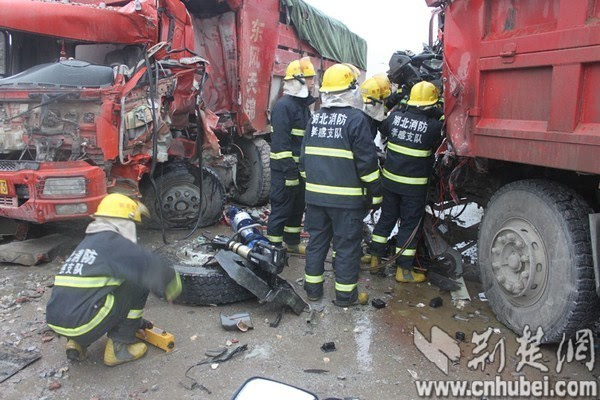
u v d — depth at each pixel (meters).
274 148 4.73
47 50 5.56
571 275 3.07
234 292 4.00
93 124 4.53
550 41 2.96
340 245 3.95
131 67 5.59
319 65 9.36
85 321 2.83
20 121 4.52
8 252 4.69
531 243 3.36
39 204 4.27
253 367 3.16
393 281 4.66
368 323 3.78
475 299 4.25
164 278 2.97
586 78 2.80
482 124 3.57
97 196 4.43
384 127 4.59
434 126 4.27
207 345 3.41
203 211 6.00
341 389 2.95
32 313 3.79
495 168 3.95
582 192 3.45
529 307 3.41
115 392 2.89
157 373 3.08
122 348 3.16
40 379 2.99
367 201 3.93
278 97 7.87
